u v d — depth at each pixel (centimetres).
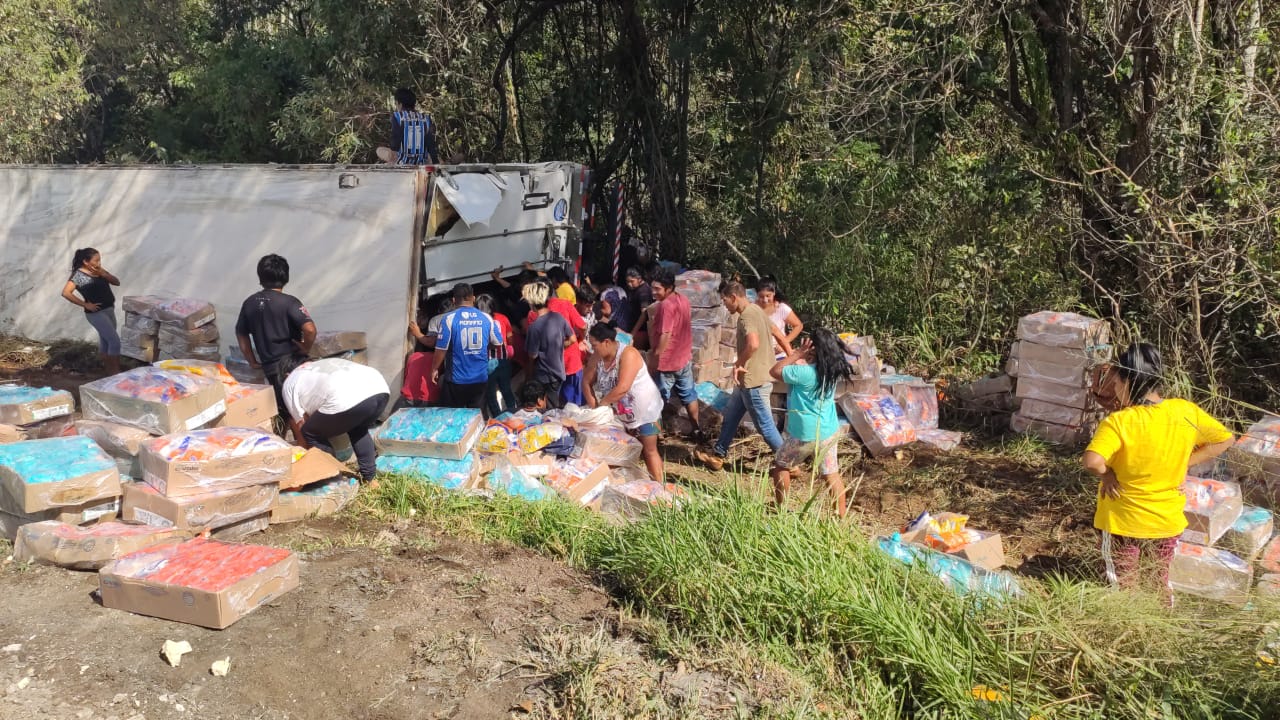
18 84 1936
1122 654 396
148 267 995
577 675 391
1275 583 476
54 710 364
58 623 423
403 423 655
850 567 448
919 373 1001
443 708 377
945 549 536
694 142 1461
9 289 1170
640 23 1320
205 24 2197
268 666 398
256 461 527
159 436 552
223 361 934
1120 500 464
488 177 873
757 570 448
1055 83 953
